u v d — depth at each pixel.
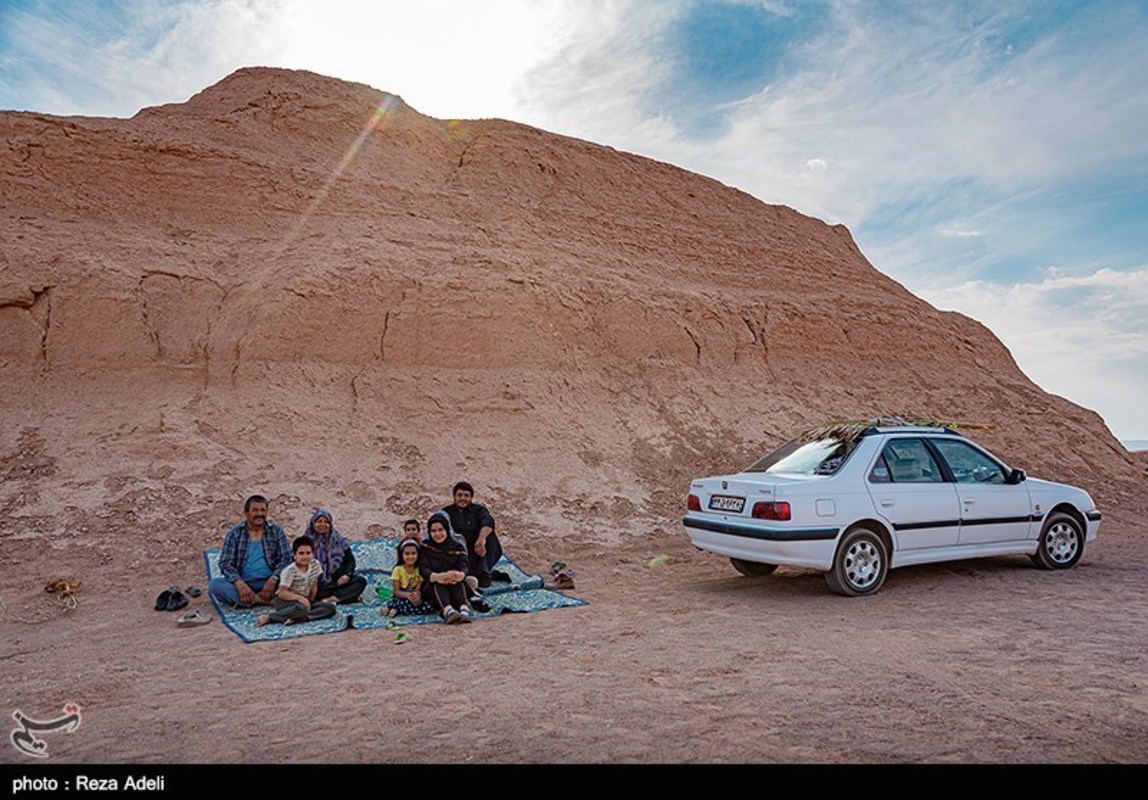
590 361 15.77
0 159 13.45
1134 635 6.14
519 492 12.73
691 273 19.56
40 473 10.41
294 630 6.93
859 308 20.59
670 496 13.80
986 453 9.15
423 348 14.20
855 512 7.91
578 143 21.20
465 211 17.70
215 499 10.72
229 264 14.21
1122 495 17.66
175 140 15.12
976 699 4.62
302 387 12.97
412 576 7.54
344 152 17.73
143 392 12.20
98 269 12.65
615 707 4.60
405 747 4.02
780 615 7.20
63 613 7.84
